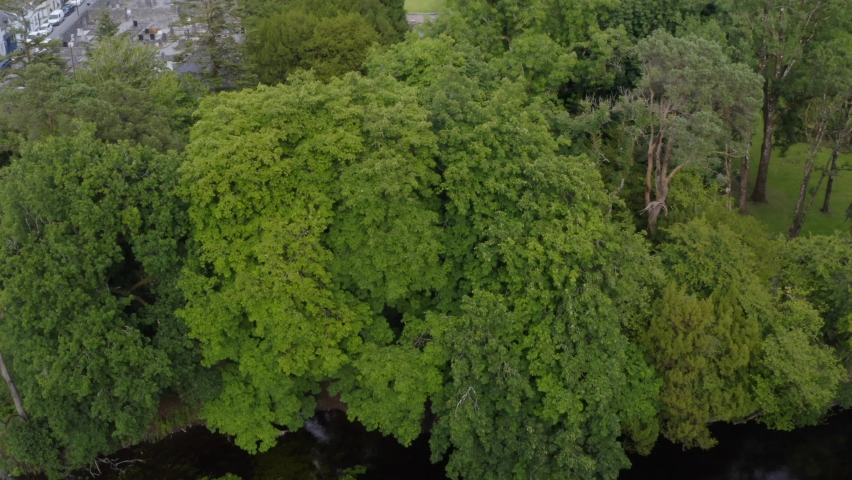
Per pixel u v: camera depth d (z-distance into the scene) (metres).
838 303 39.25
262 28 59.19
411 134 34.28
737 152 45.19
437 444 36.38
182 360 35.75
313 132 34.88
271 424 40.25
